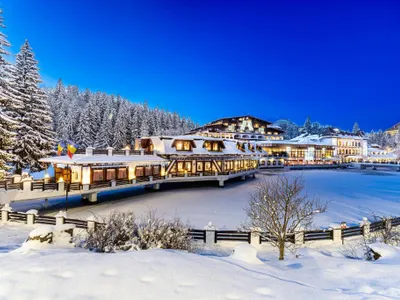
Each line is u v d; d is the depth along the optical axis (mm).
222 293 5195
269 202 13180
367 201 28797
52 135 34250
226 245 13836
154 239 9875
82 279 5410
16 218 17047
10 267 5941
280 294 5383
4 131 22156
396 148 111312
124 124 68062
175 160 35594
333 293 5688
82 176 24719
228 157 41500
